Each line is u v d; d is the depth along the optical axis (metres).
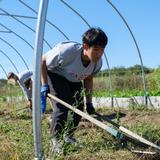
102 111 5.66
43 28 2.01
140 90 7.96
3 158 2.51
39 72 2.00
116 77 8.66
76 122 2.84
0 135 3.52
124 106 6.46
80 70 2.75
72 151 2.71
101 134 3.02
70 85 2.86
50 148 2.52
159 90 7.02
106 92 7.95
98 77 9.26
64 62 2.69
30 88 4.43
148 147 2.74
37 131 2.00
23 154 2.53
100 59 2.81
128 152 2.68
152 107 5.55
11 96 10.23
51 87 2.78
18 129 3.74
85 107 2.91
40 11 2.01
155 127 3.27
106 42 2.53
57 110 2.72
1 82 12.65
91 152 2.73
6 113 5.77
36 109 1.99
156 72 8.80
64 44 2.70
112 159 2.60
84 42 2.55
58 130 2.69
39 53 2.00
